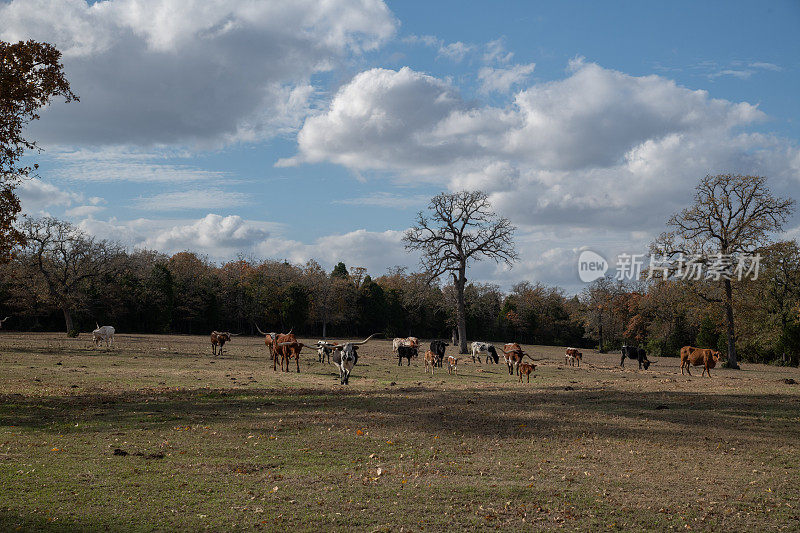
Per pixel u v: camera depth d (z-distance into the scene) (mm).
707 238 44594
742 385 22219
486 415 13695
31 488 7258
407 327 100688
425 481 8164
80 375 21469
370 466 8953
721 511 7207
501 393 18250
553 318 99562
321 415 13195
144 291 75438
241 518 6535
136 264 84312
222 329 89688
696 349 31984
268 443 10234
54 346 38594
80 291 67875
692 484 8352
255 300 88000
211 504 6965
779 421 13102
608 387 21156
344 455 9586
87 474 7969
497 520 6719
